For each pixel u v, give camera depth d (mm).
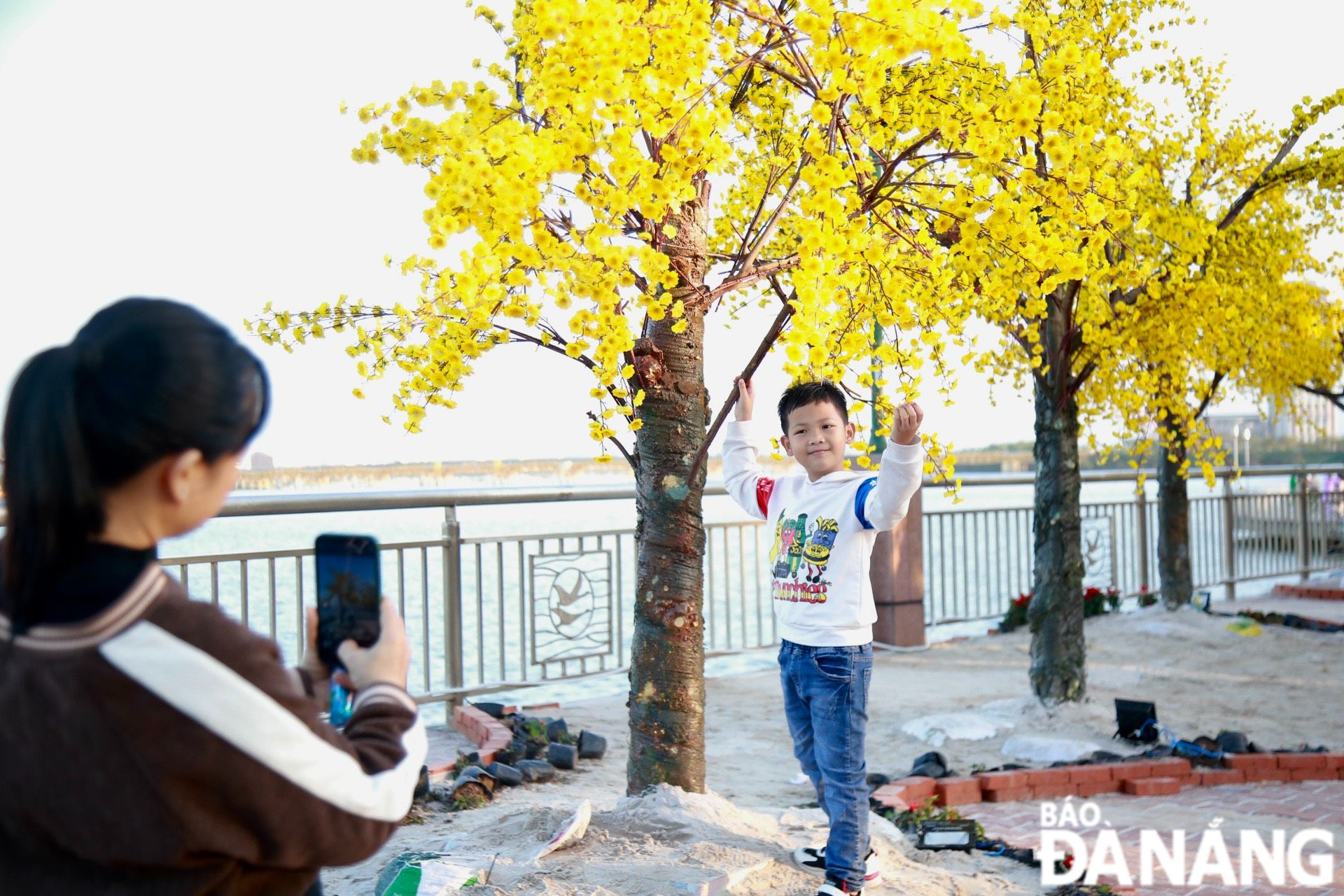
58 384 1115
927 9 2660
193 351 1149
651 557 3979
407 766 1297
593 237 2764
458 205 2709
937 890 3557
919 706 7242
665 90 2799
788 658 3477
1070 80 3641
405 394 3488
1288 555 13805
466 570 15062
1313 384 11023
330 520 23297
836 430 3637
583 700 7516
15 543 1119
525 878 3201
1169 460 10539
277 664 1203
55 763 1093
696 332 3965
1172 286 6676
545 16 2605
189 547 17609
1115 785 5504
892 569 9320
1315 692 7703
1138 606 11250
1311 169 7367
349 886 3420
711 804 3861
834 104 2963
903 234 3359
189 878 1151
